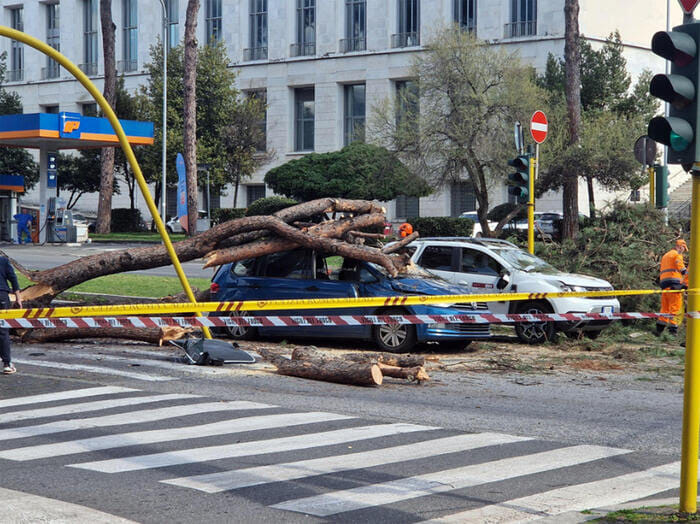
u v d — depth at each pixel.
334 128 65.31
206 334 13.99
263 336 17.11
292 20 67.19
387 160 39.59
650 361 15.34
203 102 60.28
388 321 11.91
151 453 8.10
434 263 18.02
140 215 63.72
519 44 57.12
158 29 72.88
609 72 48.34
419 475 7.45
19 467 7.59
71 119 40.44
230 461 7.84
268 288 16.50
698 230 5.98
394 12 63.12
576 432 9.45
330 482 7.20
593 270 20.80
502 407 10.81
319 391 11.65
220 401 10.70
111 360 13.80
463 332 15.52
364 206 17.58
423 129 37.47
